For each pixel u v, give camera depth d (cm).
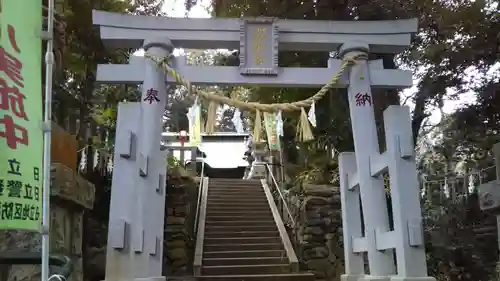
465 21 969
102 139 1160
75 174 584
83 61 948
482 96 1058
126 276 547
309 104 618
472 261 1152
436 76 1048
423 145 1452
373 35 643
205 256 1147
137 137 583
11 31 293
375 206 603
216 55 1297
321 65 1053
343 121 1085
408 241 545
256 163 1838
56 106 738
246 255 1162
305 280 1029
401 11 977
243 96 1280
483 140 1146
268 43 622
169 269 1201
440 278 1148
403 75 636
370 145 614
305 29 634
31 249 465
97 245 958
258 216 1385
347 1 982
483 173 1121
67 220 579
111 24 609
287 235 1238
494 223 1110
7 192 271
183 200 1288
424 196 1372
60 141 559
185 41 621
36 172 290
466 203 1194
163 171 589
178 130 2020
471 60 1006
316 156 1327
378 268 589
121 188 568
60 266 306
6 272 420
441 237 1227
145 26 615
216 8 1040
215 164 2155
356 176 652
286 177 1484
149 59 599
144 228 557
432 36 1034
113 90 1163
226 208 1428
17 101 287
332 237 1163
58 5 667
